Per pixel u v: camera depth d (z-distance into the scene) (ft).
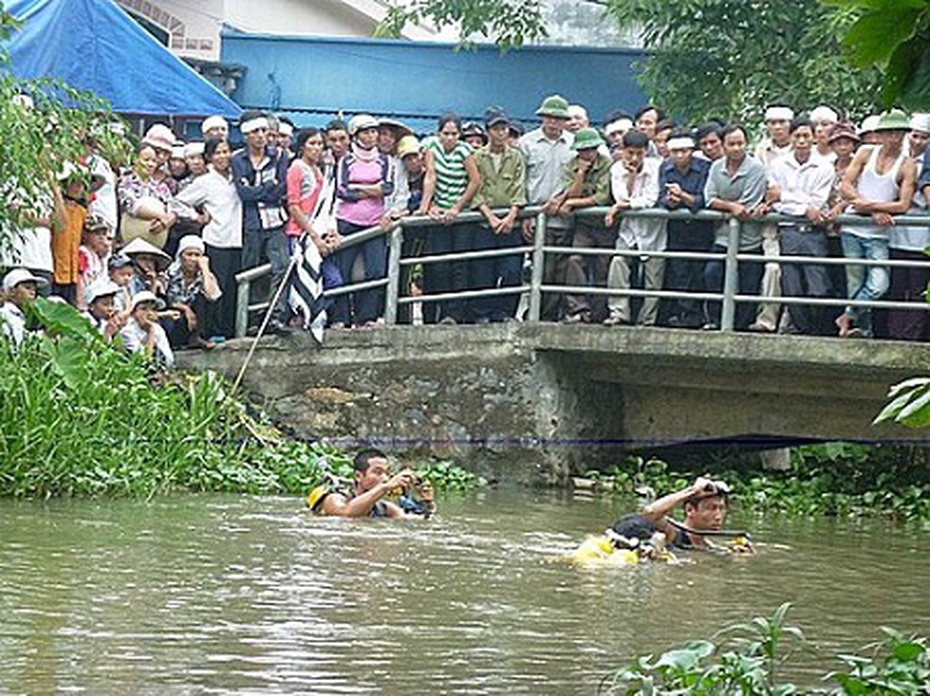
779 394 75.15
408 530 56.24
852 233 70.03
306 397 77.00
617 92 102.63
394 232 75.77
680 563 51.52
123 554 47.37
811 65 87.97
